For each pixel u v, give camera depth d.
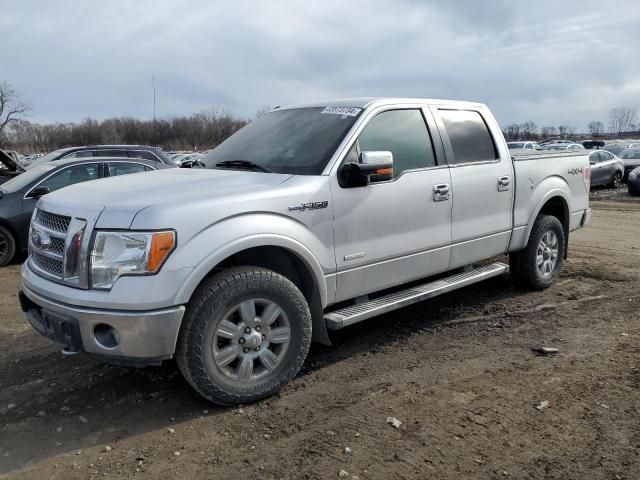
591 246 8.80
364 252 4.10
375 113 4.38
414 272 4.54
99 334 3.20
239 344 3.47
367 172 3.88
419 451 2.96
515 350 4.39
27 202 8.34
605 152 21.14
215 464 2.93
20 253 8.59
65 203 3.52
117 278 3.12
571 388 3.66
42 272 3.57
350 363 4.22
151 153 11.38
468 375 3.92
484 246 5.19
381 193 4.17
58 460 3.01
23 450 3.12
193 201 3.30
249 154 4.46
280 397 3.67
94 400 3.70
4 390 3.88
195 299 3.28
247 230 3.40
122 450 3.09
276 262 3.89
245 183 3.70
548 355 4.26
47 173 8.63
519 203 5.53
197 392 3.50
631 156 22.98
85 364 4.29
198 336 3.27
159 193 3.44
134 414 3.50
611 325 4.91
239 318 3.47
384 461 2.88
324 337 3.96
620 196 18.11
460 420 3.28
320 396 3.66
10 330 5.12
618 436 3.06
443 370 4.03
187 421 3.39
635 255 7.98
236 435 3.21
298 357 3.72
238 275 3.40
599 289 6.12
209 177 3.89
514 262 5.96
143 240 3.11
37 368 4.24
